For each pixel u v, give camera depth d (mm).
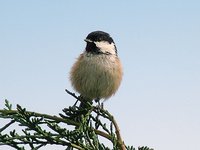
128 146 6305
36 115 6191
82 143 6047
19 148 5828
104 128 6473
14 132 5855
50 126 5988
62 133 5957
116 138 6617
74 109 6965
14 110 6125
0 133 5805
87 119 7027
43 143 5969
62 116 6793
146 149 6352
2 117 6066
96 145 6074
